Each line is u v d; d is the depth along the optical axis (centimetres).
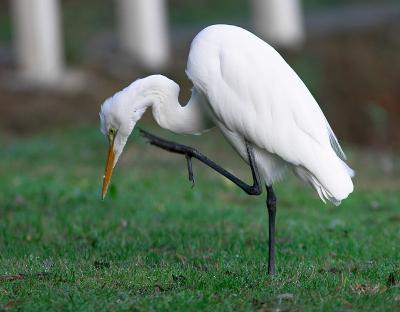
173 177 1758
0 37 4053
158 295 830
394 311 781
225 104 905
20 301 827
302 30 3647
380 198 1574
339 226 1274
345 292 839
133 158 2053
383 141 2842
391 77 3178
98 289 863
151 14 3127
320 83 3083
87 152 2138
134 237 1198
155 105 956
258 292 840
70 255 1069
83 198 1488
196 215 1376
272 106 888
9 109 2703
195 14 4484
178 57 3297
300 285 871
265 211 1445
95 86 2914
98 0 4609
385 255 1077
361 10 4306
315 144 879
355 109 2975
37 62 2895
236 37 916
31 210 1409
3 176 1750
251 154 925
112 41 3684
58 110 2708
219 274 924
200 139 2345
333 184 869
